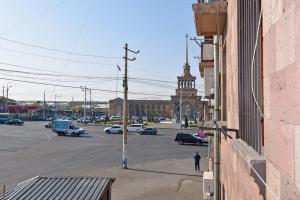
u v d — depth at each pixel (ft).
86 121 303.68
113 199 60.03
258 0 12.80
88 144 144.77
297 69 7.22
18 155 109.40
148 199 60.13
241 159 14.06
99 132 214.90
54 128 189.37
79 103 530.27
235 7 20.01
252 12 14.39
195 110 302.66
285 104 8.24
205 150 133.28
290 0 7.75
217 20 26.07
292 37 7.59
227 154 24.89
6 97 402.11
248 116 16.11
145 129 200.13
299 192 7.14
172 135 196.95
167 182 73.92
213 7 25.76
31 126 264.72
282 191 8.54
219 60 34.45
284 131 8.35
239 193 16.87
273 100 9.55
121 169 88.84
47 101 485.15
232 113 22.33
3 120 291.79
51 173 81.51
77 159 104.17
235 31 20.06
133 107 423.64
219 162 31.14
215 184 30.19
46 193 28.96
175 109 306.96
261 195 11.11
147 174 82.84
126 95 96.02
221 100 33.12
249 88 15.65
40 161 98.78
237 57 19.07
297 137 7.27
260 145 12.79
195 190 66.64
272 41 9.56
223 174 30.09
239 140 17.43
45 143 146.30
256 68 13.34
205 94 49.39
